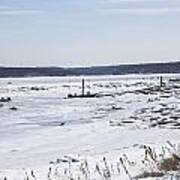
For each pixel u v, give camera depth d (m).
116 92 80.56
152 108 40.72
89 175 12.89
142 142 20.72
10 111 48.91
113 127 30.31
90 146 22.14
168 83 112.31
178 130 25.84
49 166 15.07
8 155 20.70
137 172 12.82
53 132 30.19
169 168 12.78
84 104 55.94
